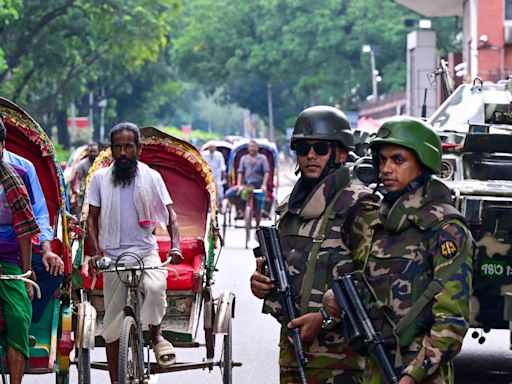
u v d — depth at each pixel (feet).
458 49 305.53
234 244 117.08
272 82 358.64
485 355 57.77
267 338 62.08
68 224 41.04
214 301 44.65
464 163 51.31
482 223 44.29
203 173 46.73
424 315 25.66
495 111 60.03
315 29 335.26
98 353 56.75
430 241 25.94
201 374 52.54
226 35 360.48
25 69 253.44
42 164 39.96
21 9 212.23
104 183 40.96
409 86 229.04
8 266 35.42
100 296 43.11
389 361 25.86
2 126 35.47
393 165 26.50
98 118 394.32
